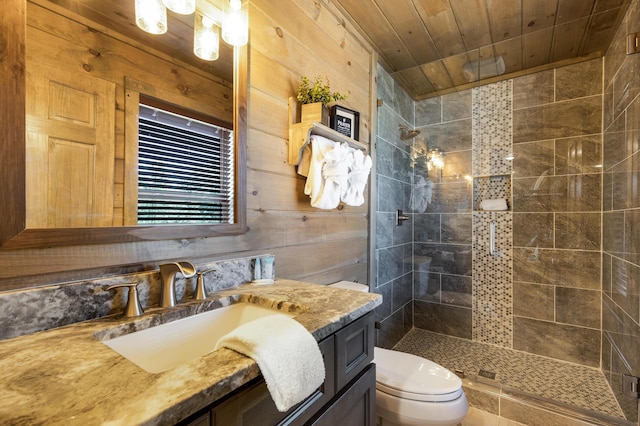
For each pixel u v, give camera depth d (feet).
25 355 1.78
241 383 1.64
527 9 5.55
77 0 2.36
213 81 3.35
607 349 6.30
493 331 7.93
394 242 7.86
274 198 4.12
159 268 2.81
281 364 1.81
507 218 7.79
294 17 4.55
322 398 2.38
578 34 6.22
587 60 6.93
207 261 3.31
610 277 6.21
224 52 3.48
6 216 1.99
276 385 1.74
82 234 2.33
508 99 7.78
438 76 7.98
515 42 6.58
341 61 5.69
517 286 7.65
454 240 8.46
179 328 2.63
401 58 7.26
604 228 6.58
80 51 2.37
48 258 2.23
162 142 2.89
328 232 5.24
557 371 6.61
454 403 3.76
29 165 2.09
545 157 7.36
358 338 2.87
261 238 3.93
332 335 2.49
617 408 5.31
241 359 1.75
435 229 8.71
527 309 7.53
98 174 2.45
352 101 6.03
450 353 7.48
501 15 5.73
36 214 2.12
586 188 6.91
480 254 8.13
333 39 5.47
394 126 7.89
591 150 6.86
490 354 7.43
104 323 2.31
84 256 2.42
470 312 8.23
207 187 3.26
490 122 8.00
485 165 8.06
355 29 6.13
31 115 2.11
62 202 2.25
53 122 2.22
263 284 3.61
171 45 3.00
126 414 1.25
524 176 7.59
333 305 2.82
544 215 7.36
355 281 6.01
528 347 7.49
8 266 2.04
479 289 8.13
